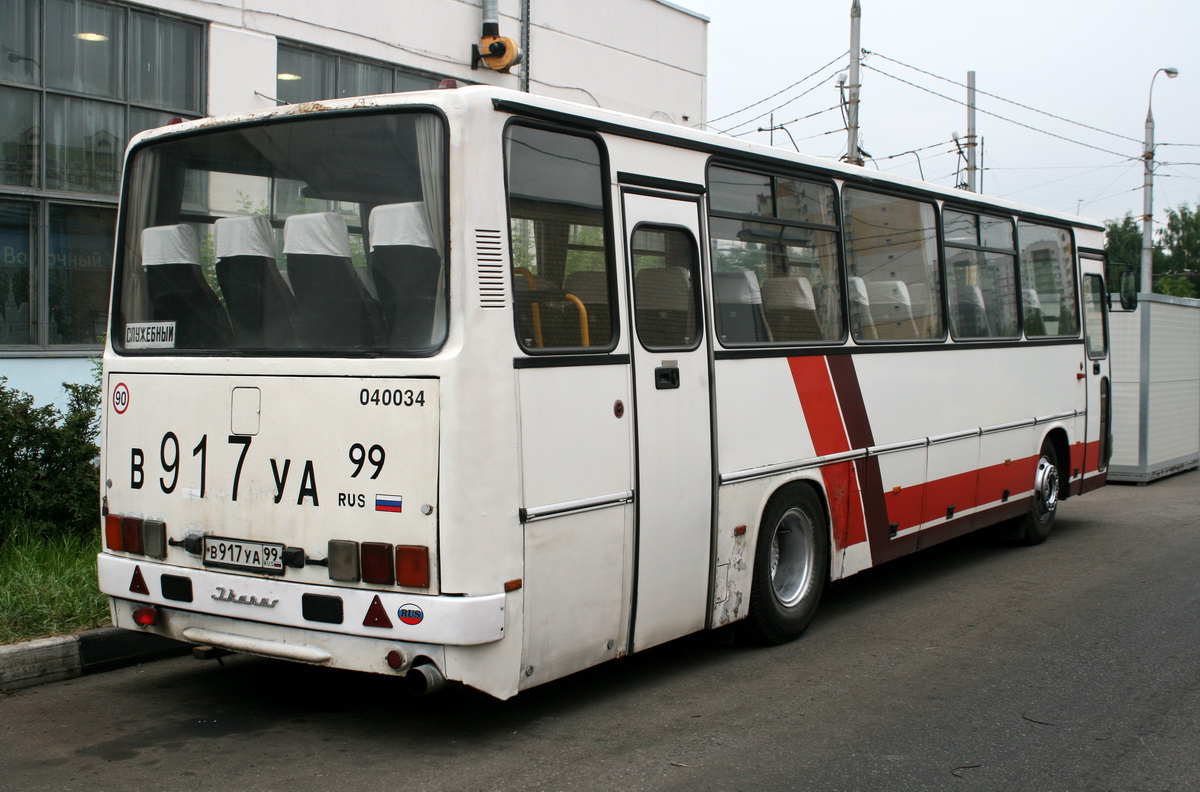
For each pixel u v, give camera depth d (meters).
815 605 7.15
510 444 4.78
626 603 5.52
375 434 4.74
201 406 5.21
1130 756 5.03
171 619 5.35
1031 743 5.19
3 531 7.27
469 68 14.91
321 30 13.15
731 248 6.43
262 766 4.75
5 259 11.03
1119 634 7.24
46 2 11.09
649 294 5.74
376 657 4.75
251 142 5.28
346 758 4.86
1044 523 10.66
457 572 4.60
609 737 5.20
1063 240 10.92
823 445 7.16
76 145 11.43
